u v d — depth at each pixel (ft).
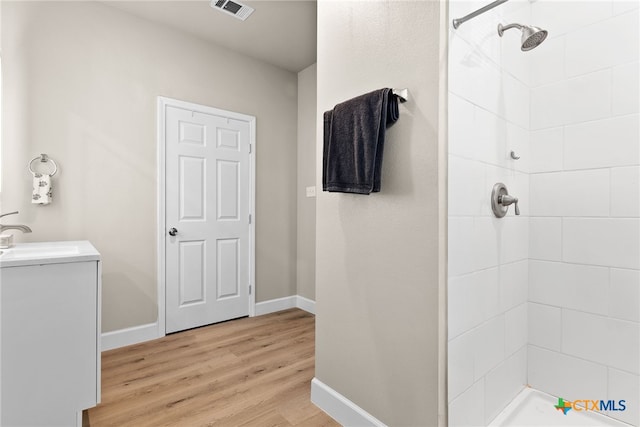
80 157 7.80
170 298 9.12
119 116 8.32
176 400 5.86
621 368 4.88
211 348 8.16
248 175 10.70
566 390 5.40
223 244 10.17
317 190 5.80
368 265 4.86
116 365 7.22
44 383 4.44
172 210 9.16
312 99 11.35
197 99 9.62
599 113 5.07
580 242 5.26
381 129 4.36
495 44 4.91
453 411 4.11
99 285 4.83
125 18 8.44
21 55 7.14
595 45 5.11
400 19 4.45
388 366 4.56
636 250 4.75
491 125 4.80
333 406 5.37
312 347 8.23
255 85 10.89
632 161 4.78
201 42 9.73
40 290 4.41
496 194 4.82
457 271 4.15
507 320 5.25
